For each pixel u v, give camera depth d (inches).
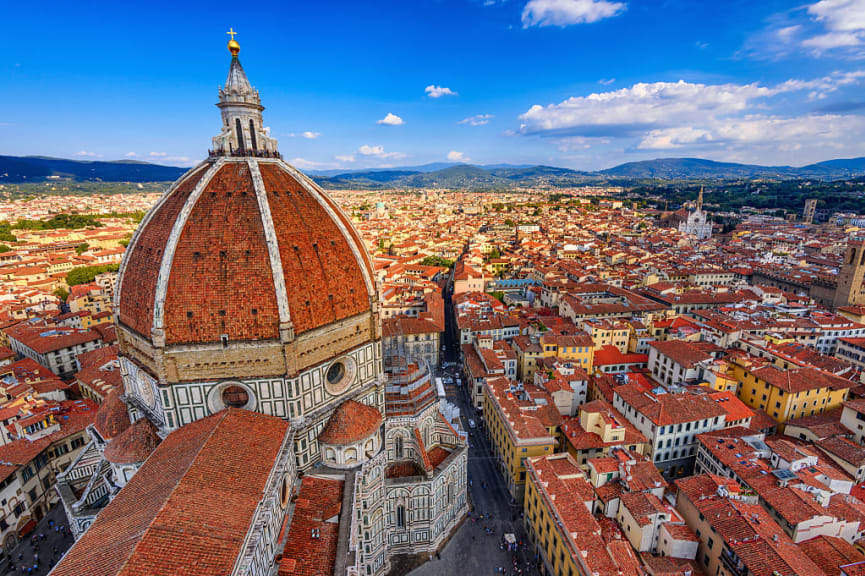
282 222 2632.9
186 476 1980.8
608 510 3405.5
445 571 3319.4
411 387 3427.7
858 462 3646.7
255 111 2888.8
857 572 2647.6
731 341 5969.5
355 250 2984.7
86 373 5285.4
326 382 2842.0
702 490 3309.5
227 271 2470.5
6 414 3919.8
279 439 2477.9
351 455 2869.1
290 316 2513.5
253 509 1979.6
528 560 3444.9
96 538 1797.5
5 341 6820.9
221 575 1644.9
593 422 4202.8
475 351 6427.2
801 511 3026.6
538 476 3508.9
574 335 6013.8
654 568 2896.2
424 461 3282.5
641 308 7396.7
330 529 2458.2
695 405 4392.2
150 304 2506.2
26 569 3257.9
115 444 2640.3
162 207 2753.4
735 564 2731.3
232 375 2536.9
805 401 4606.3
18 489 3526.1
